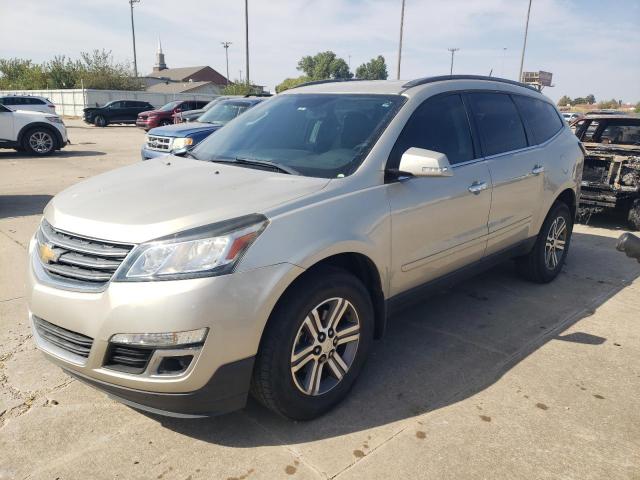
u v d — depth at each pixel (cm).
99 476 246
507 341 387
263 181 297
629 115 865
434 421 290
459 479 248
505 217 418
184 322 233
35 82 5175
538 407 305
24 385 317
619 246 205
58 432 276
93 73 5094
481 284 503
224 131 407
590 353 370
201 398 246
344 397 304
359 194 297
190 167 338
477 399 312
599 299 471
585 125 891
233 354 245
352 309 295
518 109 455
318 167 316
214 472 249
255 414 294
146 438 272
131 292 235
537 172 446
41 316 265
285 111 388
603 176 771
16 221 693
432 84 375
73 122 3594
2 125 1398
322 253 268
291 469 252
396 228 315
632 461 262
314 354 279
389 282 321
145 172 338
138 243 242
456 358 360
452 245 366
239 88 4553
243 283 242
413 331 401
